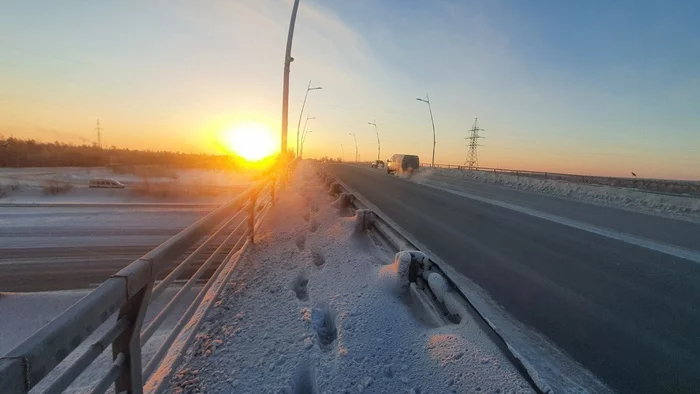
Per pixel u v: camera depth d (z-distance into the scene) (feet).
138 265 5.25
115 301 4.50
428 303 12.38
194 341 9.95
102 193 123.65
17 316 23.66
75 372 4.06
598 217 40.47
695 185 67.36
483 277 18.37
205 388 8.02
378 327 10.54
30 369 3.03
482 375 8.51
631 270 20.33
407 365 8.97
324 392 7.86
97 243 49.57
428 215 39.04
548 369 10.06
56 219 66.90
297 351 9.39
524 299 15.51
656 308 14.90
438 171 148.05
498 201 54.34
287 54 42.19
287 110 43.45
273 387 8.09
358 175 123.95
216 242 41.16
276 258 18.47
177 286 26.63
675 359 10.95
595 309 14.65
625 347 11.61
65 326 3.51
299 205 36.32
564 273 19.44
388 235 20.67
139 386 5.89
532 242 26.99
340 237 21.74
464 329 10.51
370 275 14.67
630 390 9.34
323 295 13.26
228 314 11.77
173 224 65.82
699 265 21.65
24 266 37.65
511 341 11.59
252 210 20.95
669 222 38.19
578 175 92.38
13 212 73.20
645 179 82.23
